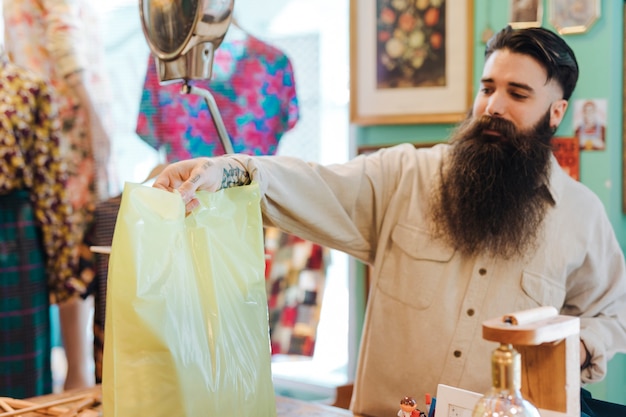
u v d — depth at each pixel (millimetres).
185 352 819
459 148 1460
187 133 2633
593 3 1977
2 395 2312
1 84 2221
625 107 2064
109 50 2941
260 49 2568
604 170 2012
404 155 1567
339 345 2781
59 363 3445
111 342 779
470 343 1421
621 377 2084
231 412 881
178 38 1236
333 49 2688
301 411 1214
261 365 954
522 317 723
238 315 927
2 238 2258
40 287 2367
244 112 2588
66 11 2574
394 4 2328
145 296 783
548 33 1401
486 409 699
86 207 2693
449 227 1445
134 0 2896
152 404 788
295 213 1338
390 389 1485
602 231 1485
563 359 768
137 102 2941
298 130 2752
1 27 3012
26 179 2283
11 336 2295
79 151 2682
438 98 2279
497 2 2152
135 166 2988
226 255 935
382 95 2369
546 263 1426
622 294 1516
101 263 1970
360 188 1485
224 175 1062
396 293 1489
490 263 1435
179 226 846
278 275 2562
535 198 1424
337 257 2768
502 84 1420
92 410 1202
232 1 1257
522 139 1406
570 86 1442
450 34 2244
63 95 2629
